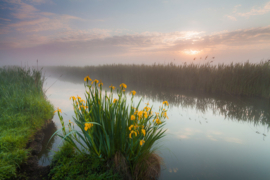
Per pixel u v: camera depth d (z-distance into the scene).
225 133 4.26
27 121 4.13
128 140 2.51
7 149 2.77
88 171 2.41
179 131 4.36
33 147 3.30
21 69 7.32
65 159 2.67
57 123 4.74
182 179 2.55
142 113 2.48
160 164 2.83
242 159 3.11
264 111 6.00
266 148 3.51
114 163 2.41
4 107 4.80
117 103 2.57
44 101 5.75
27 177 2.41
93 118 2.44
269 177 2.62
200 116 5.57
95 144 2.57
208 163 2.98
